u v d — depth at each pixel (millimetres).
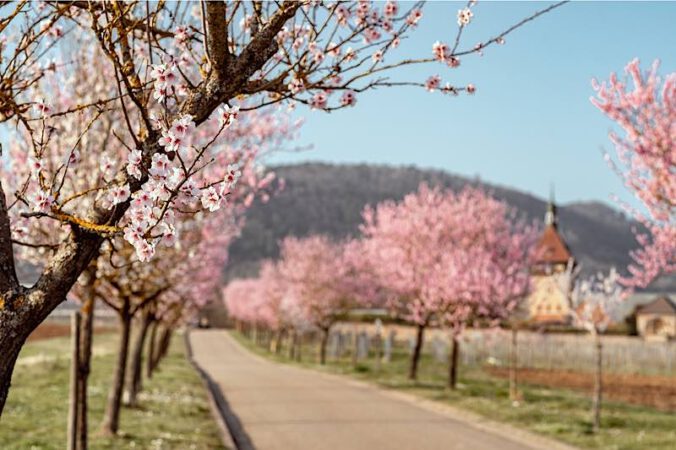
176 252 13734
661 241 15859
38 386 21578
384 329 70938
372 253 35500
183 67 5121
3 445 12758
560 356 51281
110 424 15234
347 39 5039
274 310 60312
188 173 3787
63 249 4121
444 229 32156
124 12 4273
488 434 18469
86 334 11906
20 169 11625
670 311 82438
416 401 25750
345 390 29562
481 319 29125
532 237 31188
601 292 20516
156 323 31234
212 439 16047
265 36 4617
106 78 10859
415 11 5113
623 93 13781
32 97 9891
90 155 10883
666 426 19938
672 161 13727
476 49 4934
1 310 3920
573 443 16891
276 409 22969
